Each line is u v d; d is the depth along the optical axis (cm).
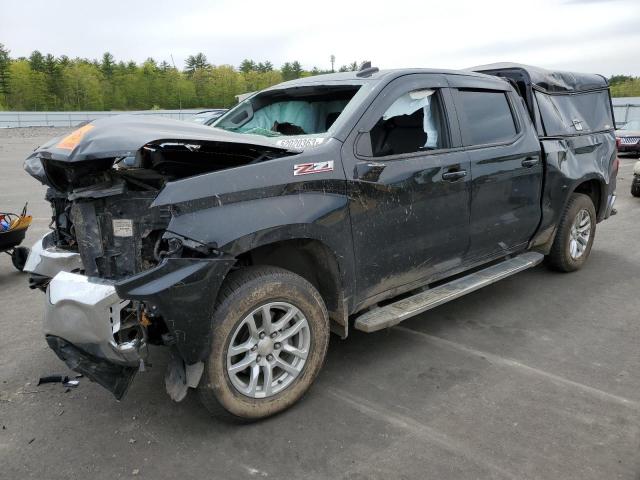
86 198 305
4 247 558
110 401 336
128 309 284
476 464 270
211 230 276
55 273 354
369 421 309
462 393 338
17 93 9400
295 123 429
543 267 597
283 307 308
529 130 477
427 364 377
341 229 327
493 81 459
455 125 406
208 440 294
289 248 343
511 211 454
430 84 396
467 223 411
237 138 309
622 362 378
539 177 481
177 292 264
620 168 1678
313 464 272
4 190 1205
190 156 356
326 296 346
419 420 309
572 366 372
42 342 421
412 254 375
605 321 451
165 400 336
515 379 355
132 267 307
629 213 935
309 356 321
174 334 268
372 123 352
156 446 290
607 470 264
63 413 323
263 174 299
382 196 347
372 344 410
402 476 262
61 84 9606
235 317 288
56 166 322
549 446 283
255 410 303
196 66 11375
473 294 517
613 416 310
